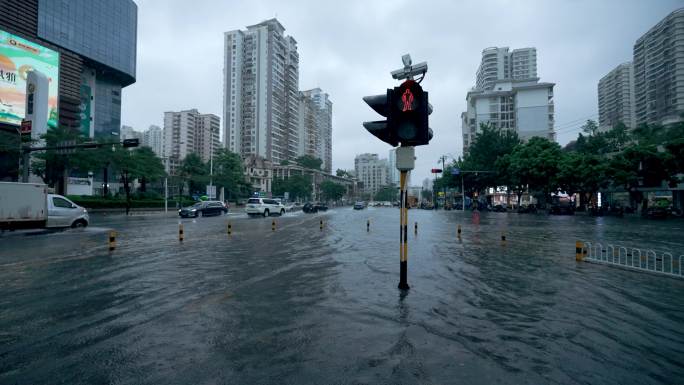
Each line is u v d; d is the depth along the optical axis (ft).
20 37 142.31
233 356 11.84
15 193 51.24
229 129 389.19
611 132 163.94
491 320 15.57
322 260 30.63
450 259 31.65
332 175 506.07
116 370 10.87
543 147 141.59
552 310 17.11
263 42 386.11
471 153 185.47
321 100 598.34
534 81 295.69
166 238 47.73
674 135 123.13
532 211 150.41
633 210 130.52
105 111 323.78
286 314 16.16
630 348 12.78
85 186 181.68
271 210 120.06
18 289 20.59
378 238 48.60
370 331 14.08
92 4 287.89
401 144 20.43
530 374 10.75
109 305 17.54
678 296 19.85
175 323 15.01
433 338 13.43
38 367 11.05
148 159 148.87
